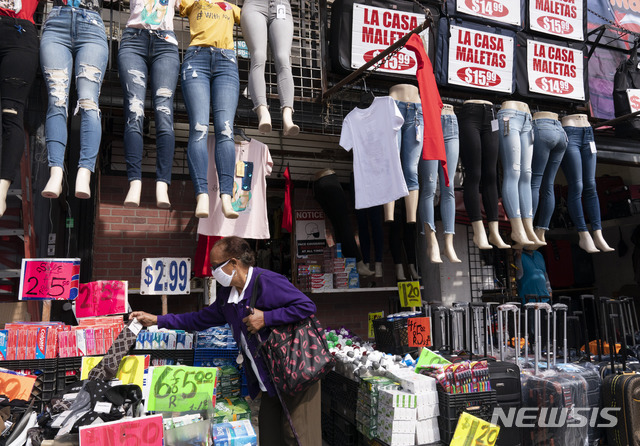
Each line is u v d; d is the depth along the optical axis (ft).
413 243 17.04
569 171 14.39
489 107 12.90
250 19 10.40
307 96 13.30
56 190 7.94
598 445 11.00
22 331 7.65
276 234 18.78
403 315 12.68
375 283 17.75
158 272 10.94
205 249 13.51
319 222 17.53
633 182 22.25
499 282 18.49
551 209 14.11
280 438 6.98
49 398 7.52
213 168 11.40
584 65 15.93
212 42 9.80
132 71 9.07
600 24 17.78
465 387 8.91
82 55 8.70
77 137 11.23
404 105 11.88
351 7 12.98
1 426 5.65
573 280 22.34
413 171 11.78
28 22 8.84
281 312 6.61
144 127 14.15
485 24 14.71
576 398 10.18
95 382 6.15
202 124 9.42
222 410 7.93
